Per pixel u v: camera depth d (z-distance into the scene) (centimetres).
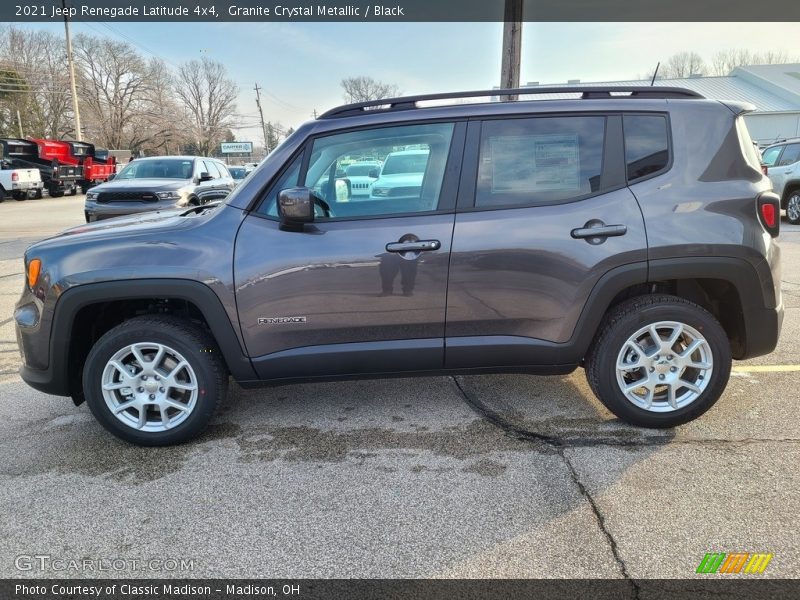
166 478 296
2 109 5856
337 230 306
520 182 312
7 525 259
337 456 314
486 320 314
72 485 291
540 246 305
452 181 311
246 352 314
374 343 316
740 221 310
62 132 6281
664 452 307
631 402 325
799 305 582
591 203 309
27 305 318
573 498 269
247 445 329
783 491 268
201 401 320
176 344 314
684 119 316
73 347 319
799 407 354
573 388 395
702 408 325
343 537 246
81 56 6238
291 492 281
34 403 394
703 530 243
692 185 311
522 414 358
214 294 304
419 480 288
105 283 304
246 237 307
